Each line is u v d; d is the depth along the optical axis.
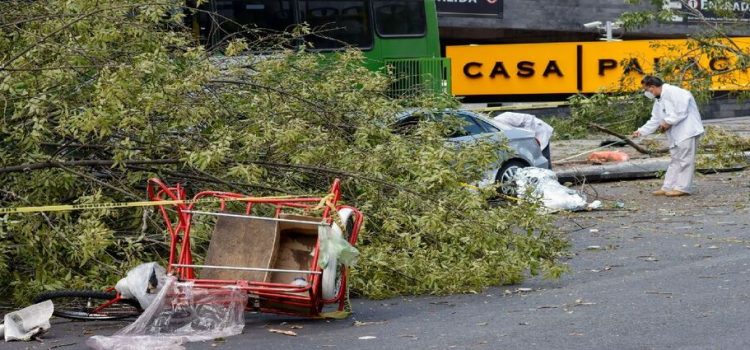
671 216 18.53
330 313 10.66
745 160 25.23
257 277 10.13
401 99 15.18
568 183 20.22
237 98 13.39
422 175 12.68
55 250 11.16
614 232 16.80
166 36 13.01
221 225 10.35
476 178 13.87
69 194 11.93
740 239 15.59
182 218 10.24
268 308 10.33
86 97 11.89
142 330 9.77
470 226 12.40
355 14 27.36
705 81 25.22
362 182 12.89
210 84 13.30
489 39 45.28
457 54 39.97
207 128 12.82
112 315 10.40
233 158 12.27
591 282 12.57
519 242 12.81
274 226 10.28
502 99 39.94
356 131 13.61
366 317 10.82
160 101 11.73
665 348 8.71
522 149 20.97
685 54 25.45
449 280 12.04
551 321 10.10
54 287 10.96
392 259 12.07
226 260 10.21
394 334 9.77
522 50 39.78
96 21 12.10
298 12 26.38
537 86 39.75
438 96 15.48
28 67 11.67
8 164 11.79
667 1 26.70
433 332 9.81
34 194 11.53
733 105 44.81
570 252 14.95
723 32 26.20
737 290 11.36
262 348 9.21
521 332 9.60
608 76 39.25
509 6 42.94
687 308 10.45
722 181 23.80
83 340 9.78
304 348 9.20
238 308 9.95
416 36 28.00
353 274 11.85
